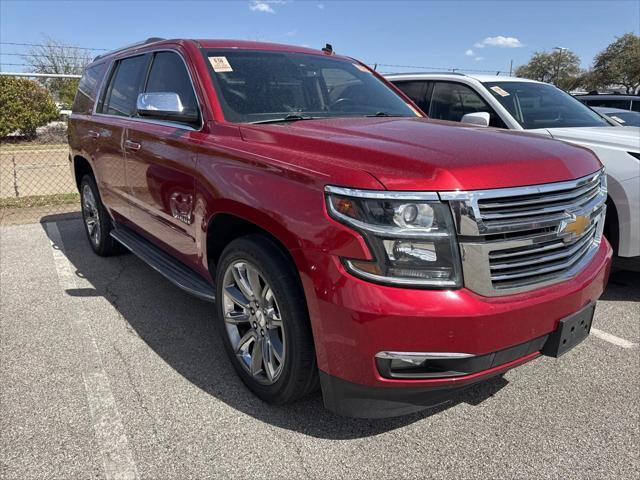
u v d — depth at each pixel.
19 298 4.35
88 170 5.48
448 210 2.17
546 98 5.86
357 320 2.16
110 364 3.30
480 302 2.20
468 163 2.29
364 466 2.43
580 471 2.42
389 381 2.24
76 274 4.95
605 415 2.85
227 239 3.18
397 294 2.13
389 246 2.15
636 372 3.29
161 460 2.45
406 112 4.00
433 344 2.16
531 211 2.35
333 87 3.89
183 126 3.45
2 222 7.06
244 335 2.94
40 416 2.75
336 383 2.34
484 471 2.41
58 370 3.21
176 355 3.42
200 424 2.71
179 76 3.65
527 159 2.45
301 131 2.85
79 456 2.46
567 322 2.47
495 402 2.96
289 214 2.41
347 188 2.21
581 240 2.70
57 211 7.78
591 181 2.73
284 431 2.67
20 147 17.58
